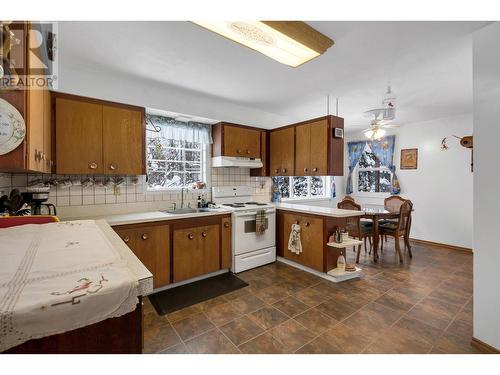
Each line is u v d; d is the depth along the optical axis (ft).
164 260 8.45
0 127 3.71
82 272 2.49
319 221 9.77
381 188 17.80
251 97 10.80
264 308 7.42
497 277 5.28
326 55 7.03
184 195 10.84
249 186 13.06
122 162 8.21
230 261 10.27
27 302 1.87
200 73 8.33
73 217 8.14
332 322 6.67
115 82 8.64
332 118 9.68
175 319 6.82
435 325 6.53
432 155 14.90
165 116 10.41
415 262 11.74
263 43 5.92
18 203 5.72
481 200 5.54
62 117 7.16
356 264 11.46
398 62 7.47
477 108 5.60
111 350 2.33
